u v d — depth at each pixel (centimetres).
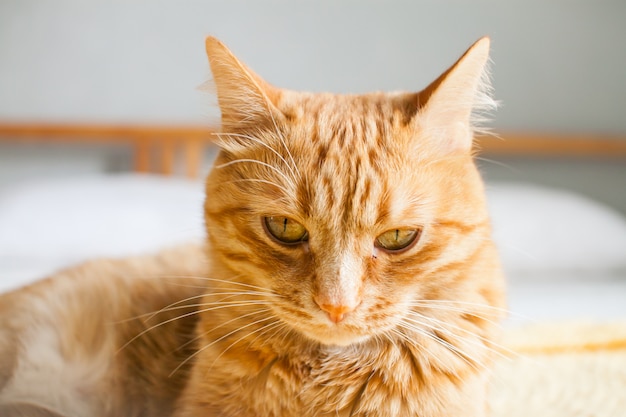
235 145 35
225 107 35
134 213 72
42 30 89
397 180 32
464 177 34
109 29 90
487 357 34
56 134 87
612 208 98
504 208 78
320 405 33
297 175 33
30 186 81
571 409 40
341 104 36
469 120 35
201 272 41
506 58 97
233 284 34
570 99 98
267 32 94
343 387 33
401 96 37
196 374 35
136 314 40
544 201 80
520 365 46
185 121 92
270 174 33
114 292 41
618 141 94
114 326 40
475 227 34
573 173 98
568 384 43
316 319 32
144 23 91
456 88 34
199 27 92
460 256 33
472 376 34
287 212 33
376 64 95
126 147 91
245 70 34
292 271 33
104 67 90
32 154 89
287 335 34
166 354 39
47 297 41
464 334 34
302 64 94
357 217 32
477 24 96
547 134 95
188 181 85
